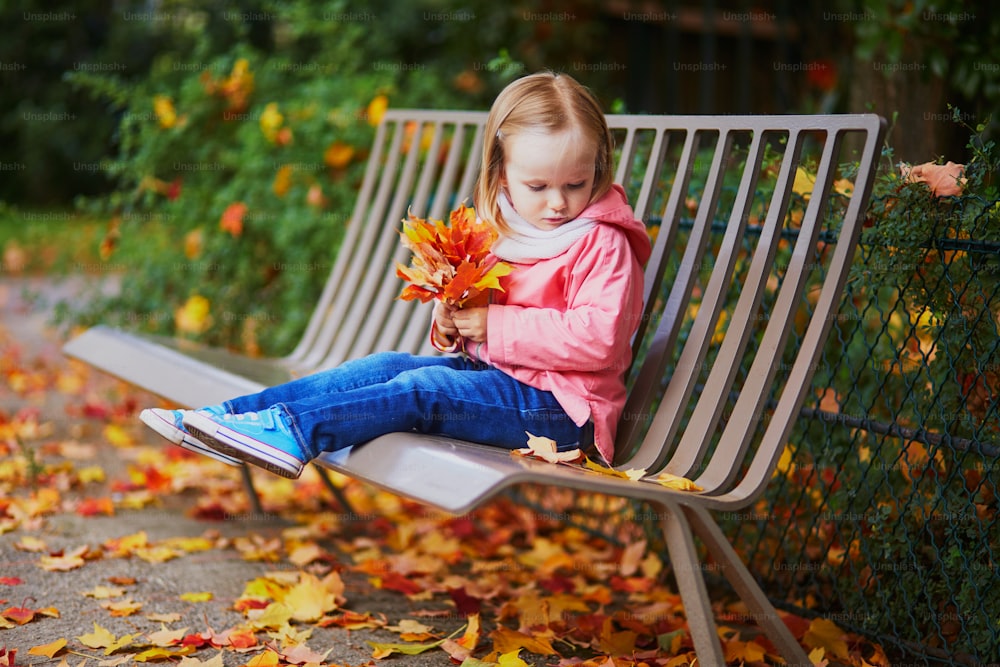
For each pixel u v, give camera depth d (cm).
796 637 236
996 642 207
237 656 212
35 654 204
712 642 179
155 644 214
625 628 239
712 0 568
